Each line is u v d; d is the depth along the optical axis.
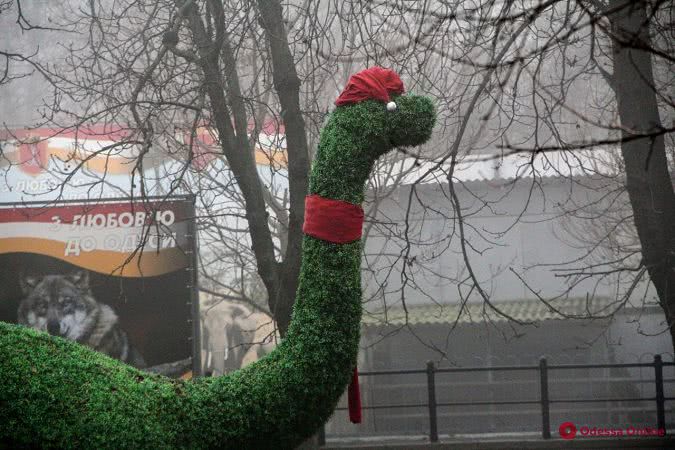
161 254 11.05
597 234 14.98
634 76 8.64
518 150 4.20
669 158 14.12
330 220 4.54
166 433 4.23
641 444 12.17
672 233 9.15
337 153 4.61
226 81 8.43
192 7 8.50
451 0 9.34
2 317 11.16
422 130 4.72
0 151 9.69
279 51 8.30
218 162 13.84
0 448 4.10
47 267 11.23
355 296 4.54
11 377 4.12
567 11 7.02
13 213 11.30
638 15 7.91
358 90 4.70
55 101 9.02
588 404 16.66
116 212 11.24
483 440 12.65
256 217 8.77
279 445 4.48
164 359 10.97
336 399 4.52
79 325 11.05
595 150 15.18
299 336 4.50
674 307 9.24
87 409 4.13
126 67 8.83
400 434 13.86
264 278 8.76
